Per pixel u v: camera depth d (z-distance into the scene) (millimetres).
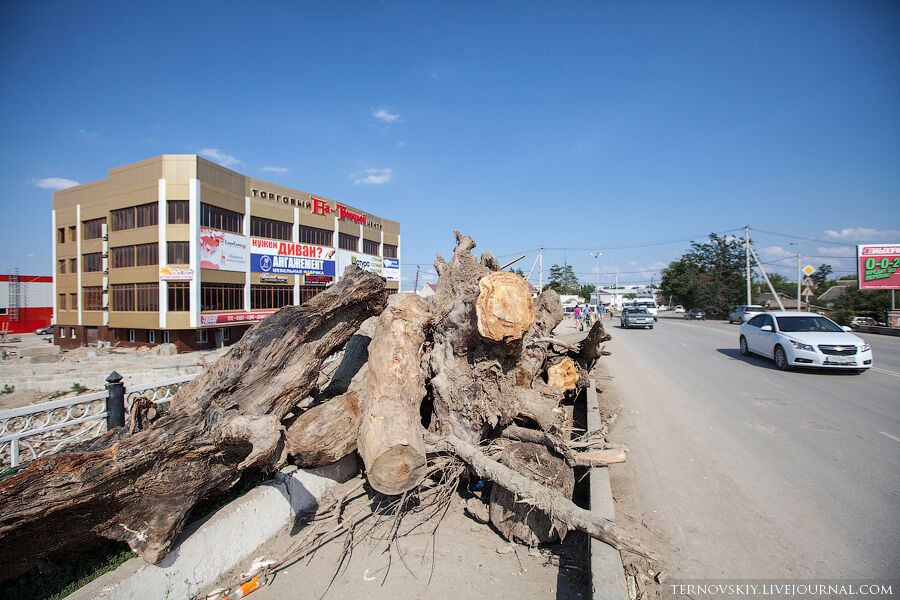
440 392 4879
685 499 4633
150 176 24281
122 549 3863
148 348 22812
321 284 34000
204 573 3744
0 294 41312
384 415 4293
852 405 8047
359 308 5168
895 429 6648
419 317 5078
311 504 4914
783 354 11727
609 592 2961
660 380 10719
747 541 3852
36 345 29812
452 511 4844
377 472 4055
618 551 3422
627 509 4473
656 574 3465
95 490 3111
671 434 6648
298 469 4898
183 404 4172
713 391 9430
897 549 3658
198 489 3654
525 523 4039
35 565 3518
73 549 3547
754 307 35469
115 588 3145
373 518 4711
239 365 4141
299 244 31797
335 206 35906
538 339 6340
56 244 30234
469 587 3609
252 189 28297
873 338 20672
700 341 19828
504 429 5031
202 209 24688
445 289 7242
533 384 6246
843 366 10594
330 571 3912
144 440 3371
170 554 3539
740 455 5750
